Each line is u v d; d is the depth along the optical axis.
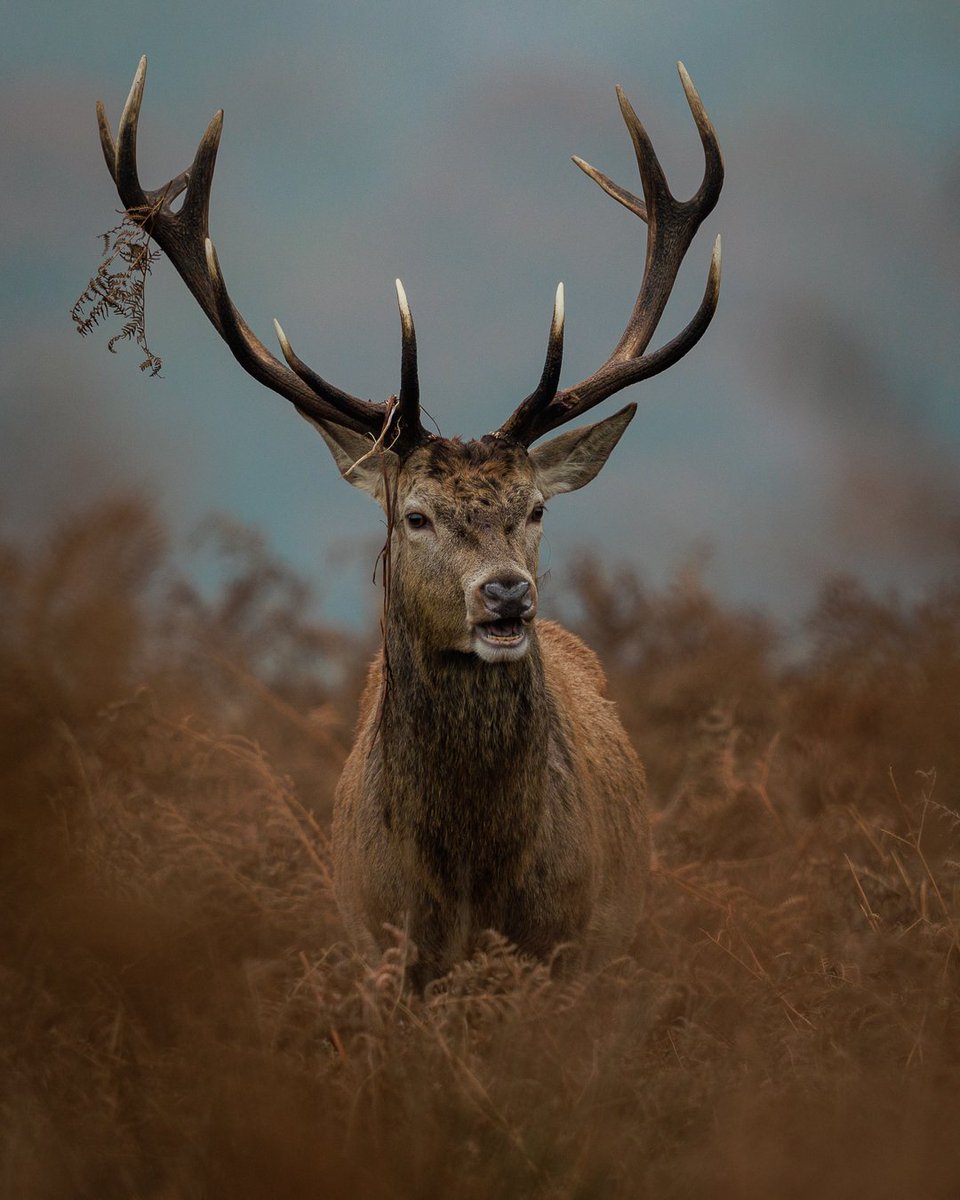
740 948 23.34
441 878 21.78
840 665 36.59
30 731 27.12
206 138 25.80
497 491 22.22
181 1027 19.20
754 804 30.20
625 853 24.38
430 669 21.81
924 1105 16.70
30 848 22.22
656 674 38.66
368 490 23.89
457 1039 19.00
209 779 28.41
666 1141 16.73
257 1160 15.52
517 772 21.61
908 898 23.67
